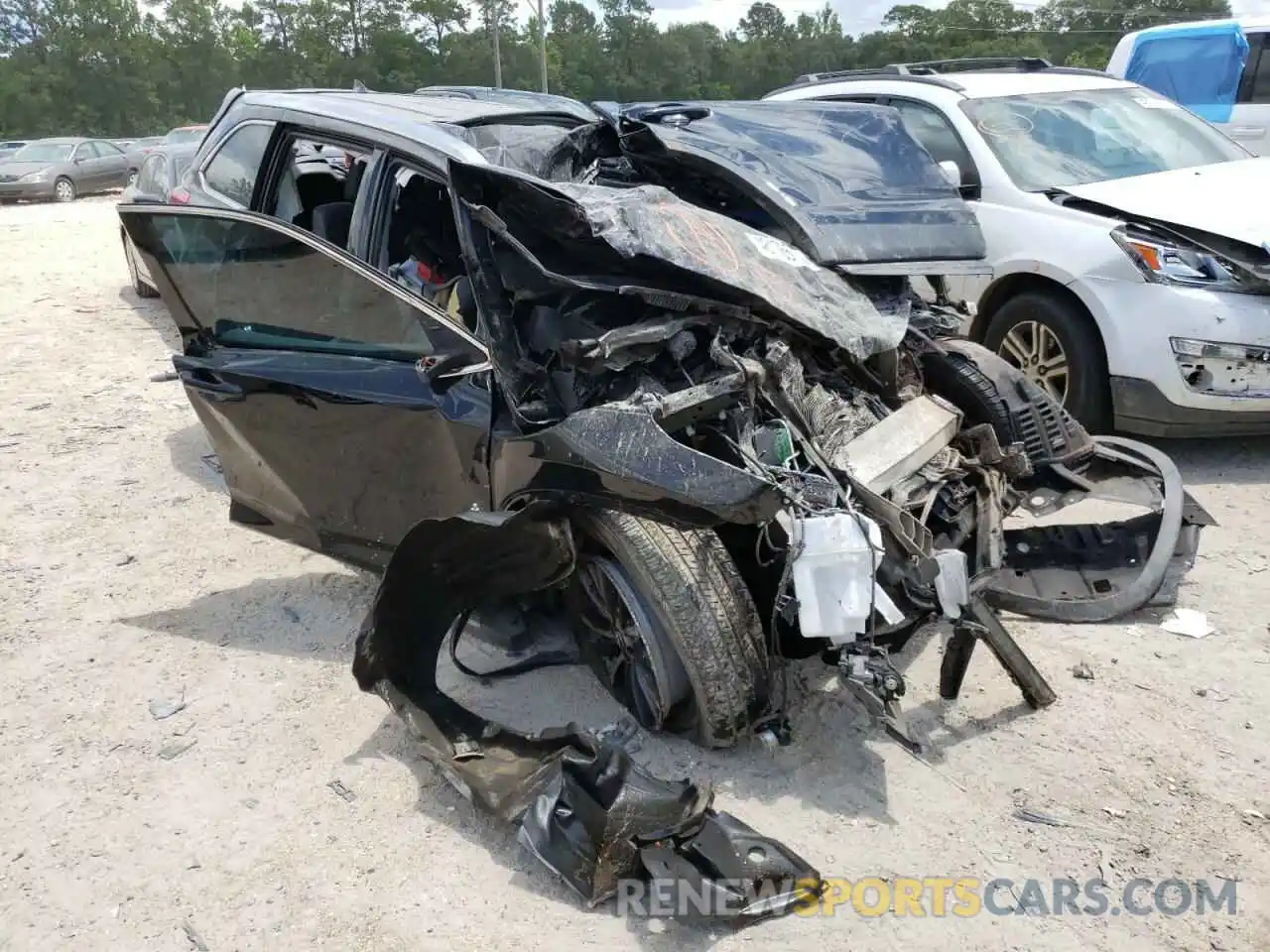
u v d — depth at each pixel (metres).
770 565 3.05
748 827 2.59
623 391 3.08
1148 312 4.85
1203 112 9.84
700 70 82.50
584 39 79.56
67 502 5.08
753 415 3.04
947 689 3.11
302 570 4.35
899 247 3.81
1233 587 3.96
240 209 3.66
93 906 2.58
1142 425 5.07
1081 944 2.38
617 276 3.21
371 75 79.81
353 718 3.32
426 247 3.68
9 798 2.97
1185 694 3.30
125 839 2.80
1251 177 5.47
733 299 3.21
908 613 2.99
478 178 3.12
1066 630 3.68
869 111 4.63
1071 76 6.64
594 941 2.43
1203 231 4.84
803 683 3.37
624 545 2.85
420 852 2.73
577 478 2.86
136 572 4.36
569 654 3.49
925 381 4.22
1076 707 3.24
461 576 3.11
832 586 2.69
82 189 24.02
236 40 80.25
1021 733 3.13
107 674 3.60
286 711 3.36
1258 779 2.91
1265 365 4.73
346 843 2.77
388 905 2.55
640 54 80.19
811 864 2.63
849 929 2.44
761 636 2.92
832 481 2.86
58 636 3.86
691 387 3.08
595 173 4.32
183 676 3.57
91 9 74.19
